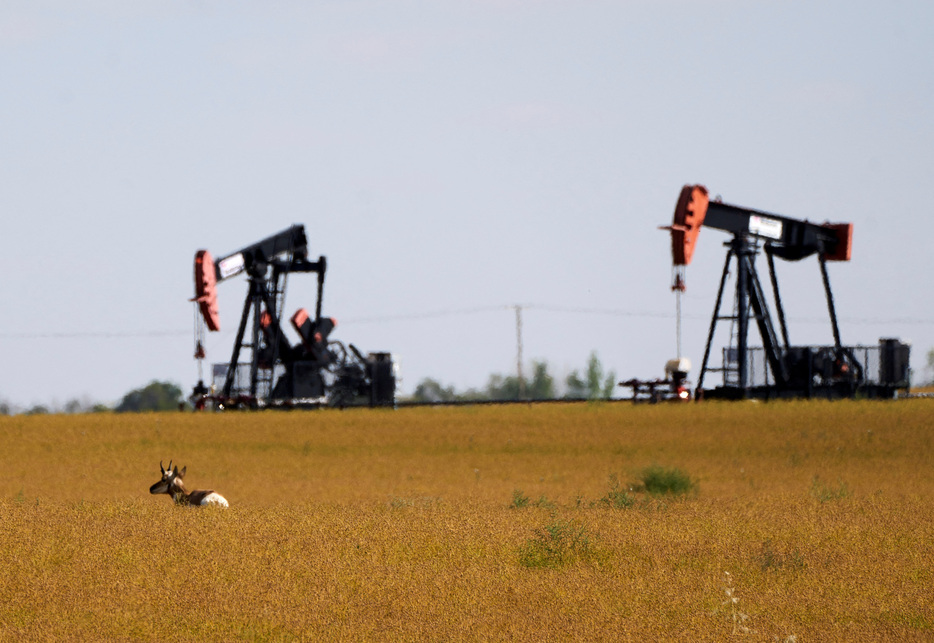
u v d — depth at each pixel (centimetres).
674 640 3666
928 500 8669
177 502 7719
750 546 5697
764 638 3725
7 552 5234
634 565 5094
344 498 10081
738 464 13638
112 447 16088
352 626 3838
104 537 5712
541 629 3797
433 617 3997
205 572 4781
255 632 3781
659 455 14738
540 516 7138
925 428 16438
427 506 7925
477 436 16875
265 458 15012
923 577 4862
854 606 4234
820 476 12219
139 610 4075
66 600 4206
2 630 3703
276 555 5253
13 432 17388
